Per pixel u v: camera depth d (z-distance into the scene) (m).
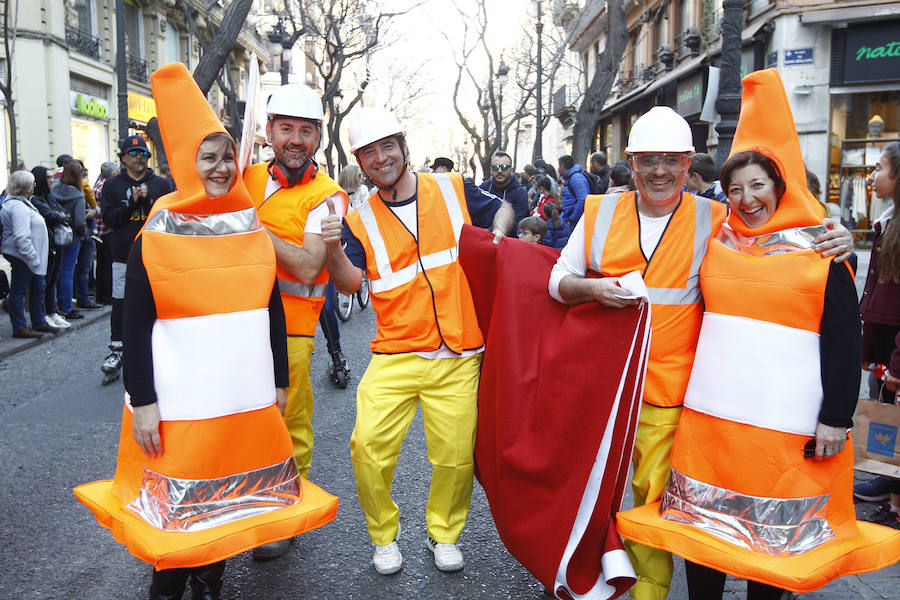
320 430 5.72
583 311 3.04
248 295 2.83
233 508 2.80
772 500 2.57
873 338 4.25
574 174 9.30
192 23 17.83
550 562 3.05
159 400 2.76
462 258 3.50
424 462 5.04
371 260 3.52
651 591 2.92
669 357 2.89
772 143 2.66
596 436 2.98
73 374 7.39
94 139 23.19
